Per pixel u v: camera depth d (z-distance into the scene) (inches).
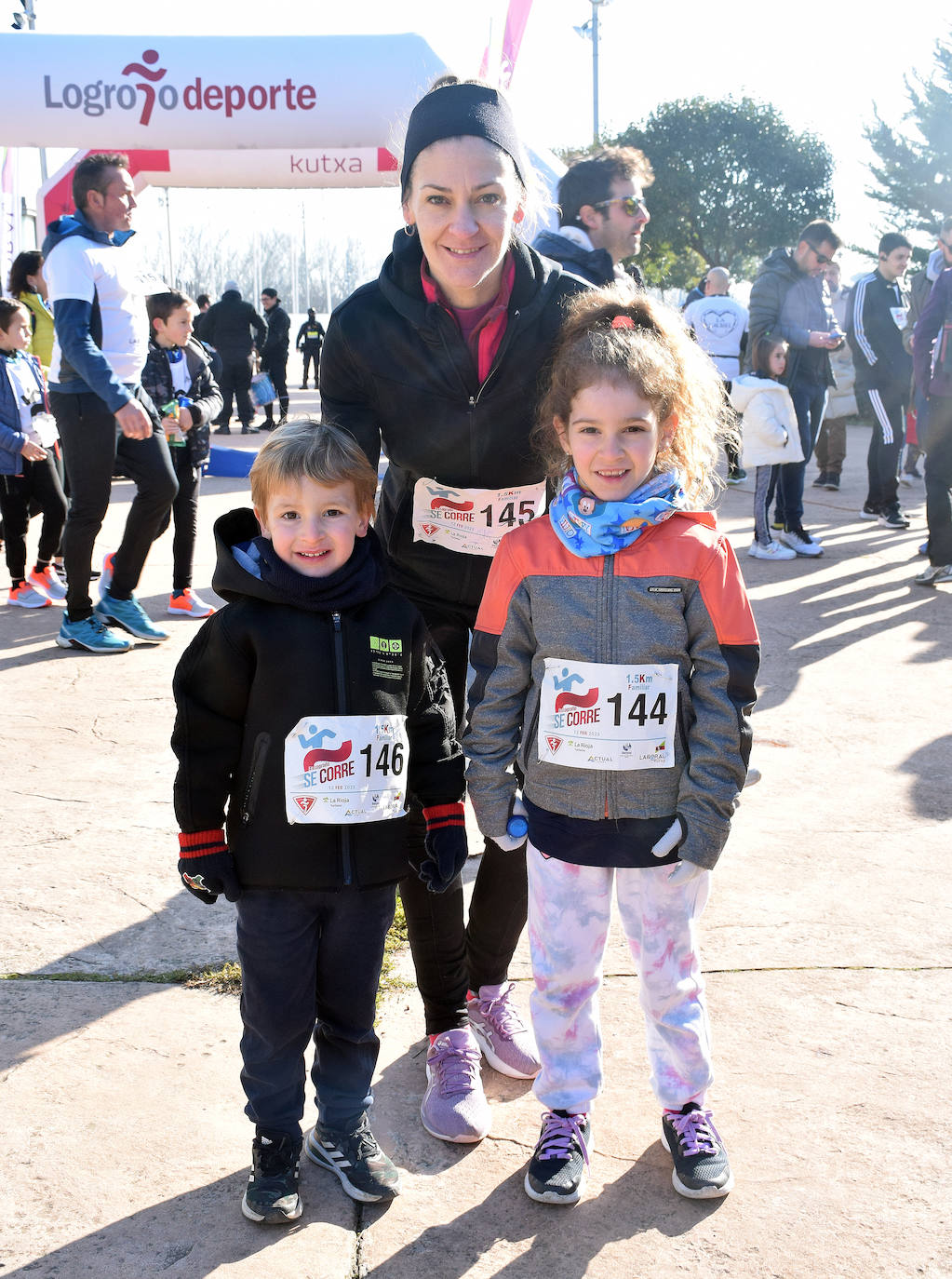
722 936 117.7
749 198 1411.2
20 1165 85.4
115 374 207.3
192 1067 97.3
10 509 255.8
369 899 84.0
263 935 82.3
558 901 85.2
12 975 110.1
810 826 143.6
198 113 353.7
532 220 95.7
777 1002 106.3
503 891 97.6
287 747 81.1
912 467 434.6
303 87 350.9
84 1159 86.4
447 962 94.3
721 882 129.2
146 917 121.6
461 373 90.4
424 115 85.0
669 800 83.7
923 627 231.8
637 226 148.8
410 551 99.0
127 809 148.3
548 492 97.9
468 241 84.0
